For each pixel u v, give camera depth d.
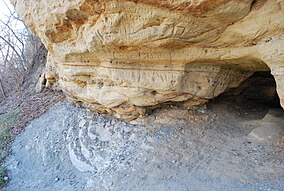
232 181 4.66
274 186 4.31
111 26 4.27
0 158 8.80
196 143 5.77
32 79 15.16
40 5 5.27
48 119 9.74
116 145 6.50
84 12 4.44
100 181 5.68
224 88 6.15
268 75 7.15
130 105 6.31
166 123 6.40
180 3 3.67
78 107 8.83
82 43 5.36
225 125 6.30
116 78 5.66
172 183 4.96
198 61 5.14
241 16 3.97
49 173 7.16
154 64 5.32
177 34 4.21
